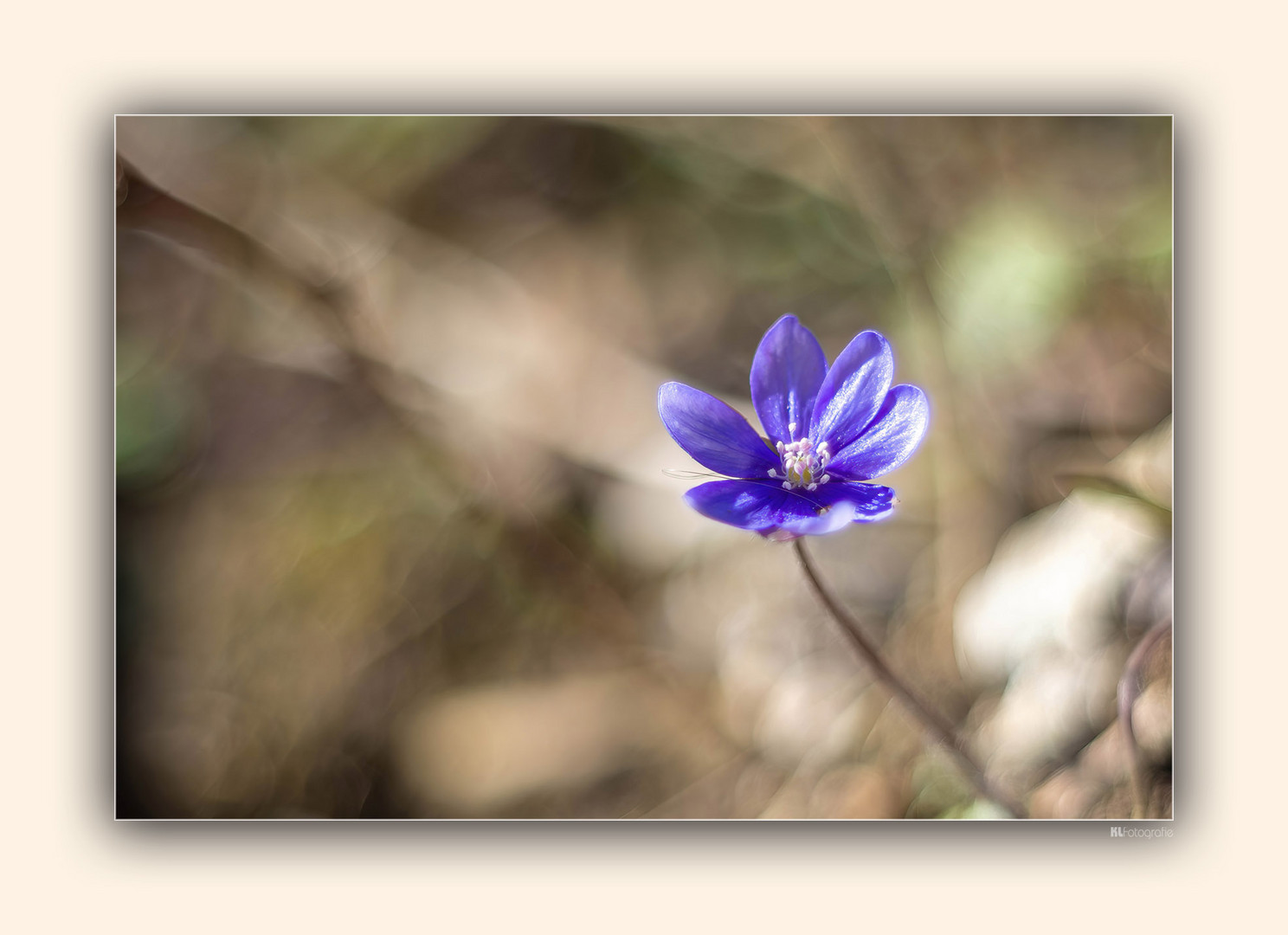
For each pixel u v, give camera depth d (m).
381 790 0.48
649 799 0.47
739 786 0.47
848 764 0.46
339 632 0.49
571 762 0.48
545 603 0.49
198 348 0.53
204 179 0.54
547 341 0.56
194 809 0.48
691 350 0.55
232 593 0.50
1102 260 0.48
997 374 0.48
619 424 0.53
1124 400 0.47
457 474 0.50
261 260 0.48
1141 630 0.44
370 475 0.52
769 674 0.48
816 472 0.41
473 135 0.59
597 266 0.58
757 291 0.55
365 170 0.58
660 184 0.58
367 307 0.49
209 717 0.49
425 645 0.49
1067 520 0.46
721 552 0.49
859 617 0.48
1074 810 0.44
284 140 0.56
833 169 0.53
